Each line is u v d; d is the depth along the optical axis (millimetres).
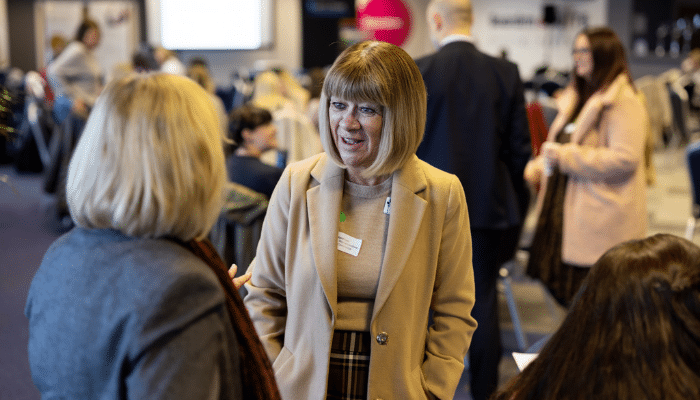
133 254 894
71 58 6547
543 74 7633
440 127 2473
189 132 925
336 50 11578
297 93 6652
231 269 1516
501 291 4188
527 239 3840
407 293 1424
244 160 3035
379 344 1410
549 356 968
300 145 4570
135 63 6230
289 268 1489
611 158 2701
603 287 935
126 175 904
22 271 4723
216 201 962
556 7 12281
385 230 1438
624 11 13023
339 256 1446
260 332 1552
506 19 12875
